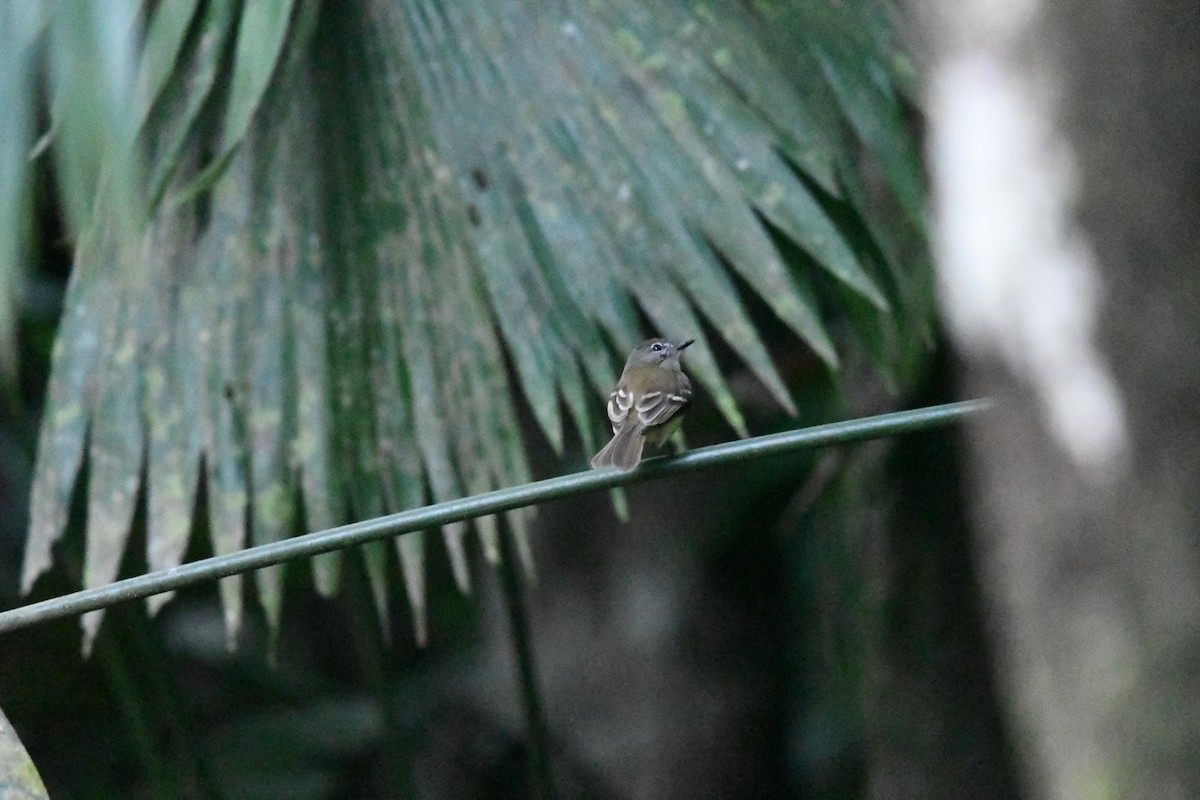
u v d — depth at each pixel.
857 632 14.58
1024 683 4.43
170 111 10.09
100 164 8.84
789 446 7.61
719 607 17.44
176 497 9.95
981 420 4.55
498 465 9.90
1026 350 4.40
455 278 10.05
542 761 12.03
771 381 9.73
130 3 8.92
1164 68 4.26
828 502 14.60
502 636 18.25
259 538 9.92
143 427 10.07
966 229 4.52
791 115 10.27
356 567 11.98
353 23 10.52
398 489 9.93
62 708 18.00
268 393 10.04
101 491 10.02
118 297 10.16
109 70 8.82
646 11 10.41
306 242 10.21
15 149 9.26
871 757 14.66
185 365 10.09
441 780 18.84
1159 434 4.22
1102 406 4.29
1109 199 4.30
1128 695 4.18
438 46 10.40
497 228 10.07
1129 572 4.22
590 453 9.79
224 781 18.11
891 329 10.95
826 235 9.94
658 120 10.19
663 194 10.05
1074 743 4.27
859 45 10.56
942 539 13.81
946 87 4.61
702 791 17.20
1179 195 4.25
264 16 9.67
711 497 17.20
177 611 19.31
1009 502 4.44
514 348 9.87
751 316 15.94
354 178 10.29
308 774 18.47
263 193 10.27
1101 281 4.30
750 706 17.34
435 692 19.58
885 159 10.43
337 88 10.42
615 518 17.47
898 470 13.86
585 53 10.32
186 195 9.41
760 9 10.52
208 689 19.11
